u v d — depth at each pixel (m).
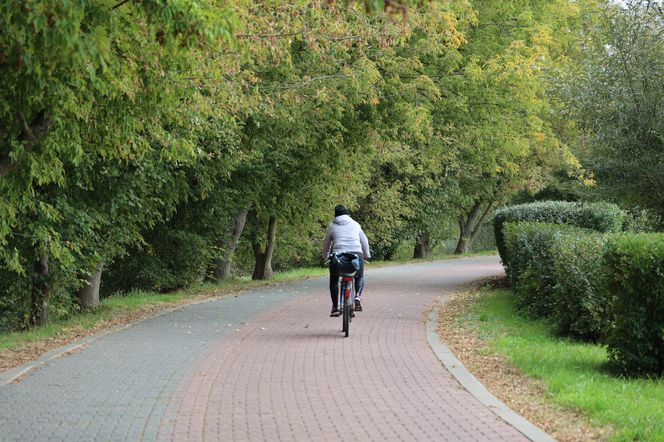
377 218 49.25
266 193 29.44
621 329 10.67
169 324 16.53
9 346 13.34
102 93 9.84
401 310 19.31
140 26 9.56
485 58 26.89
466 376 10.77
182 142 14.60
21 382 10.33
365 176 39.84
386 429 8.07
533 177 46.72
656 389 9.65
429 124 24.94
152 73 10.71
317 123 24.44
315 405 9.13
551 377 10.30
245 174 27.52
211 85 14.29
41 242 17.00
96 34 7.75
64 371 11.11
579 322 13.77
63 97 10.07
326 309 19.50
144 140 13.50
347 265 14.61
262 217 33.34
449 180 50.38
